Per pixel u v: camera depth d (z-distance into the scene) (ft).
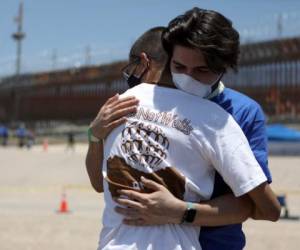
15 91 347.15
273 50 246.27
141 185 10.30
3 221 48.98
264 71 248.93
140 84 11.10
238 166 10.21
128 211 10.29
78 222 48.93
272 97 244.22
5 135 232.53
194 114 10.43
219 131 10.35
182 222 10.25
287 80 243.19
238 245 10.87
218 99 11.08
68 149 191.42
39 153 153.58
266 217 10.50
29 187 90.58
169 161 10.31
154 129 10.42
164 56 11.73
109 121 10.77
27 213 55.72
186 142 10.32
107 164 10.78
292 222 51.70
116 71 302.04
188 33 10.21
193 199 10.43
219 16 10.34
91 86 321.93
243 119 11.02
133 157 10.42
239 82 249.75
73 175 105.91
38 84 346.13
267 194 10.34
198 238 10.57
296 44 241.14
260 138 11.06
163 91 10.62
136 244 10.19
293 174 85.97
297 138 137.39
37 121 342.23
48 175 105.91
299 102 238.89
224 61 10.32
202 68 10.42
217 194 10.70
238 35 10.60
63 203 57.82
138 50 12.12
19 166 117.60
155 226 10.27
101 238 10.78
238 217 10.46
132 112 10.69
